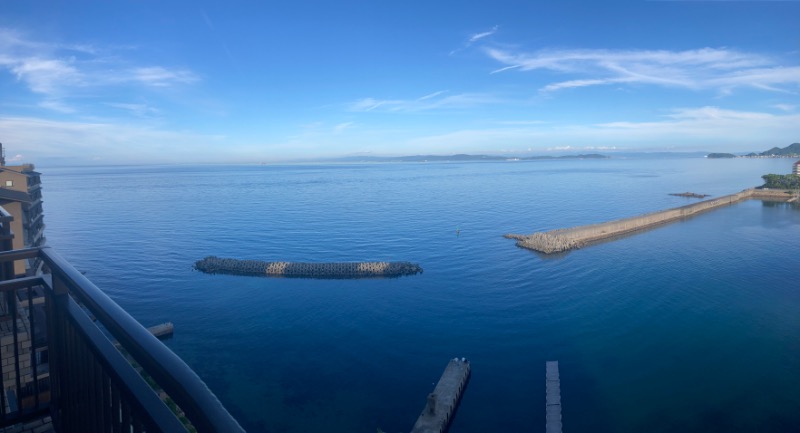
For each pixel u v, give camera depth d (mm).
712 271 40625
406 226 63875
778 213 73062
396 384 22781
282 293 36250
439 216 72812
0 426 3883
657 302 33312
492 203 89625
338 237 56906
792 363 23938
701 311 31422
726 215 71562
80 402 2920
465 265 43906
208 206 88188
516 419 19734
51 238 56594
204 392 1540
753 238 54031
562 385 22422
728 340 26891
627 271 41281
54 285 3287
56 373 3566
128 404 2023
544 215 74125
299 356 25859
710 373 23156
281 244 53406
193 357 25828
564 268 42500
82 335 2605
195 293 36250
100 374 2559
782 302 32750
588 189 119875
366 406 20938
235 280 39594
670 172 198125
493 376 23391
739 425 18906
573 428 19078
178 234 59031
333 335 28609
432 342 27453
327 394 21984
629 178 160625
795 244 50406
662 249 49531
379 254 48562
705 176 169125
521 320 30531
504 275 40594
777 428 18656
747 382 22172
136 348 1850
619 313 31406
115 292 36375
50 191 129125
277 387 22609
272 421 19859
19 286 3490
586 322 29969
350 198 101125
